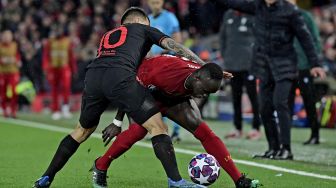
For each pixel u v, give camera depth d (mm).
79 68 53781
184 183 16328
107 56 17094
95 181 18375
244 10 24859
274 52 24422
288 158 24891
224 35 32531
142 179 20297
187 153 26766
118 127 17516
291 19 24141
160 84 17094
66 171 21766
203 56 42969
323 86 41875
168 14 30859
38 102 53344
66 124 41344
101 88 16891
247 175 21078
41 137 33406
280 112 24578
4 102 46344
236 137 32938
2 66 45656
